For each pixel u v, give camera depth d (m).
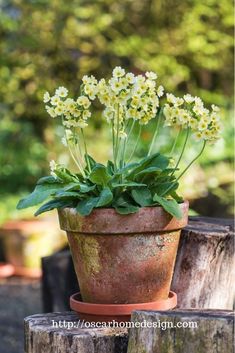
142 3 6.40
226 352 2.10
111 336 2.32
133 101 2.43
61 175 2.44
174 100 2.46
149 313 2.20
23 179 6.93
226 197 6.36
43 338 2.36
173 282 2.91
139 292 2.38
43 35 6.48
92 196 2.38
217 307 2.99
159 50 6.42
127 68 6.52
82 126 2.48
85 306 2.40
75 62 6.52
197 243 2.89
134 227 2.32
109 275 2.37
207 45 6.41
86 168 2.50
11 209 6.57
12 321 5.16
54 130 6.79
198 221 3.25
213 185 6.36
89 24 6.39
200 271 2.90
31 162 6.86
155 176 2.40
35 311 5.40
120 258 2.35
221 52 6.61
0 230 6.46
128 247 2.35
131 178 2.38
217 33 6.45
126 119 2.52
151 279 2.39
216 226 3.09
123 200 2.36
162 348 2.17
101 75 6.53
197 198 6.38
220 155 6.39
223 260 2.99
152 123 5.96
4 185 7.00
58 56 6.52
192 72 6.66
